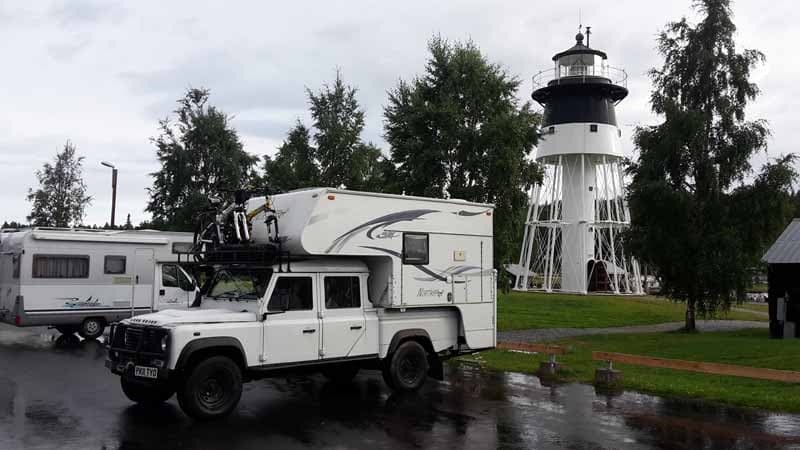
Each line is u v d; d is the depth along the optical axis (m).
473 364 14.84
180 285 19.78
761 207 22.47
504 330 23.19
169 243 19.98
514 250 20.77
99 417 8.99
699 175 23.78
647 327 26.34
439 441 7.99
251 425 8.68
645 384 11.95
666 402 10.63
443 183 20.08
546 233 53.41
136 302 19.20
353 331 10.62
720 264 22.09
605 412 9.82
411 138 20.41
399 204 11.28
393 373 11.09
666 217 22.97
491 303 12.70
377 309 11.12
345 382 12.31
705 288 22.94
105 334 19.30
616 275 47.41
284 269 9.89
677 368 13.65
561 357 15.65
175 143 28.84
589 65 45.09
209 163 28.64
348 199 10.55
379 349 11.02
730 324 28.91
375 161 24.61
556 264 50.91
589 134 44.28
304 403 10.24
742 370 12.66
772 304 22.12
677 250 22.62
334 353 10.34
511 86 20.48
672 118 23.31
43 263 17.88
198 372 8.73
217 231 10.84
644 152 24.30
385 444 7.80
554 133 45.03
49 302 17.89
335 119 24.36
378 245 10.89
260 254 10.01
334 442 7.86
